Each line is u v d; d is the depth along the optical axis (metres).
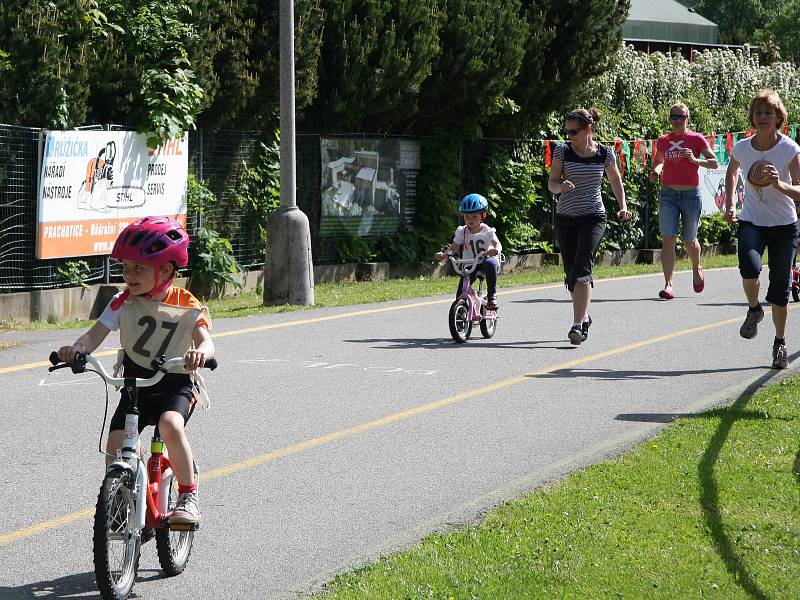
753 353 42.59
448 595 18.09
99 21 59.38
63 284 57.94
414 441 29.55
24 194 55.34
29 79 54.84
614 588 18.33
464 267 46.47
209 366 18.95
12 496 24.70
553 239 91.62
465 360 41.44
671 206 61.31
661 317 53.28
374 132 78.25
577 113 44.50
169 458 19.59
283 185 58.94
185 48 61.84
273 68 66.06
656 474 25.05
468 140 84.69
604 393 35.41
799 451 26.78
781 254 37.81
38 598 18.91
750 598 17.94
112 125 59.69
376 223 78.44
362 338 46.56
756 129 37.06
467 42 76.00
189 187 64.88
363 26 71.75
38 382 36.56
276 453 28.33
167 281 19.94
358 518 23.25
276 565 20.55
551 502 23.19
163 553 19.75
